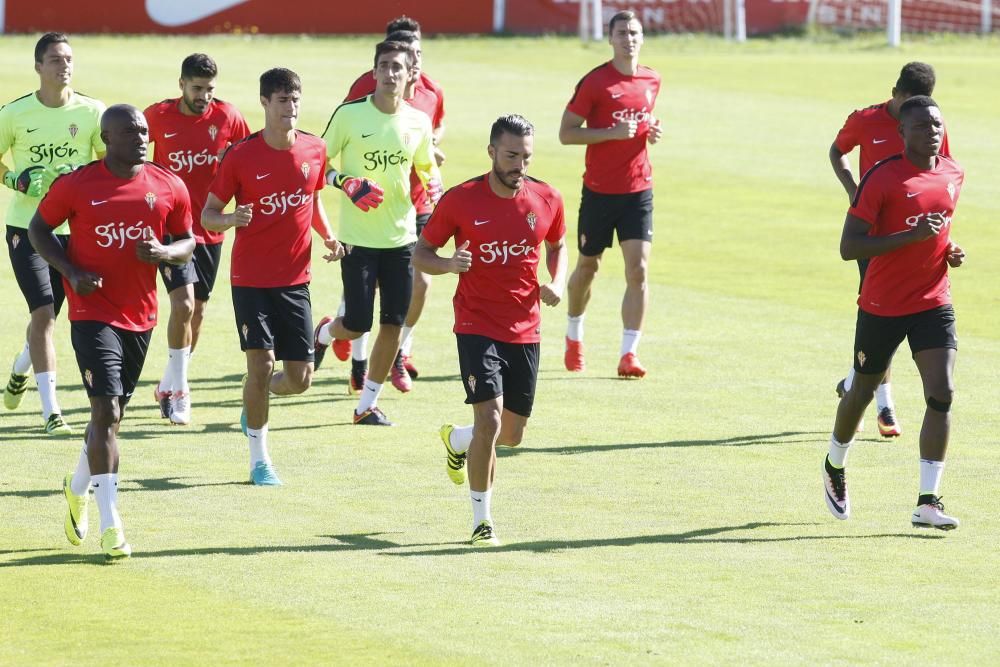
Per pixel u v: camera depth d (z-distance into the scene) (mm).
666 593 23500
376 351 35031
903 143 33688
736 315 48469
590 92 40531
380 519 27844
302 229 30891
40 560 25188
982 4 144500
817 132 88500
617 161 40156
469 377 26250
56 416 33875
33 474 30547
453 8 136500
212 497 29234
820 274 55125
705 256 58281
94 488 25391
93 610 22625
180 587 23750
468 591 23562
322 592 23500
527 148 25656
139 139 25312
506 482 30516
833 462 27828
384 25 135375
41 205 25453
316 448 33188
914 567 24984
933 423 26984
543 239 26938
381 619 22219
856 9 142500
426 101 40344
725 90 103938
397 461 32188
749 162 79250
